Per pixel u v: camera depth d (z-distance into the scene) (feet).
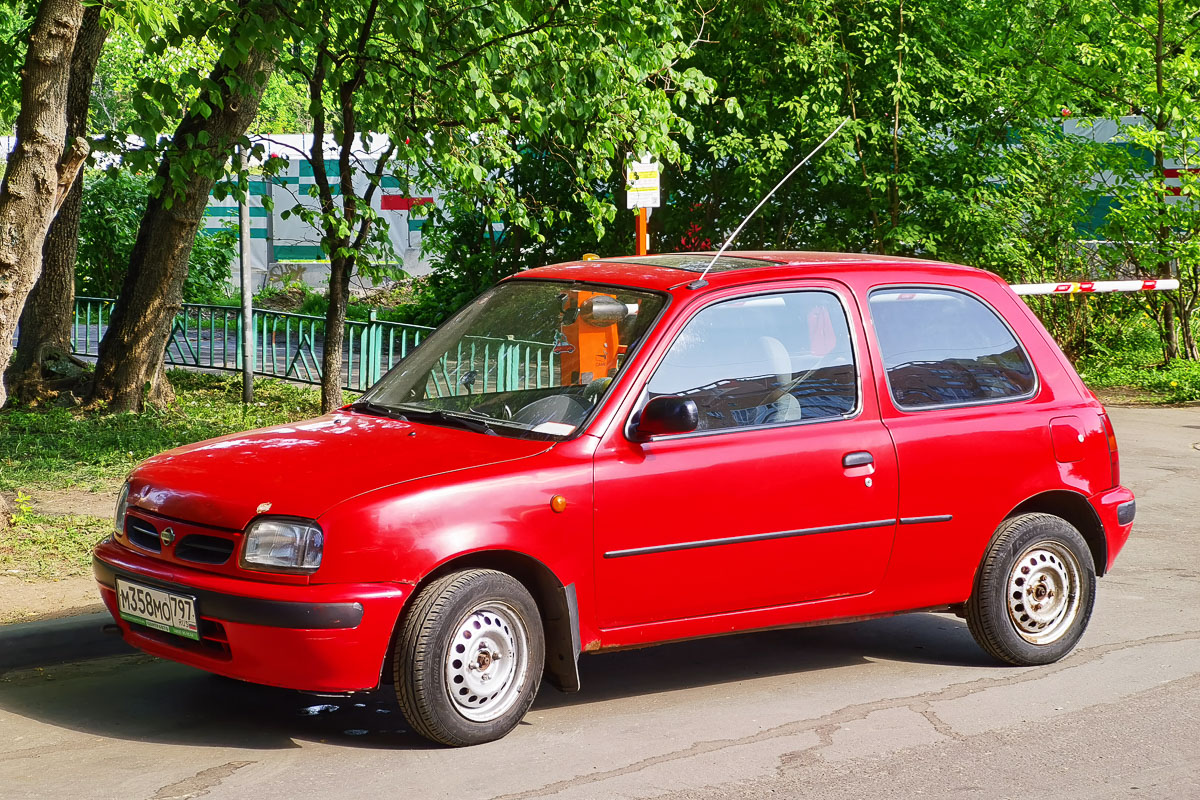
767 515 17.53
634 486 16.61
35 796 14.34
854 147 55.77
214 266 81.10
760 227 62.39
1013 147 59.88
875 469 18.34
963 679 19.47
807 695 18.60
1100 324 61.11
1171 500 33.01
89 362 54.90
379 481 15.51
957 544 19.25
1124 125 58.70
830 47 54.29
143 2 25.76
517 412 17.34
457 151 36.35
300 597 14.78
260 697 18.04
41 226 24.16
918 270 19.92
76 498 28.96
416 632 15.43
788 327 18.42
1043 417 20.02
